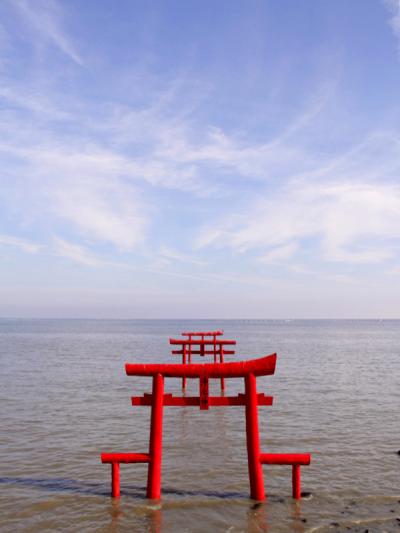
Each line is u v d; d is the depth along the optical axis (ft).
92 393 72.95
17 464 37.73
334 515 27.96
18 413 57.52
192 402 29.45
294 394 73.20
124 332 412.98
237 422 53.47
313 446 43.21
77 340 255.09
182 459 39.09
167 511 28.48
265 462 29.63
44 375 94.94
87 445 43.32
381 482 33.71
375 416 56.49
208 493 31.32
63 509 28.84
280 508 28.91
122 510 28.55
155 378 29.50
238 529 26.13
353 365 119.85
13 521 27.25
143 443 44.01
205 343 83.10
